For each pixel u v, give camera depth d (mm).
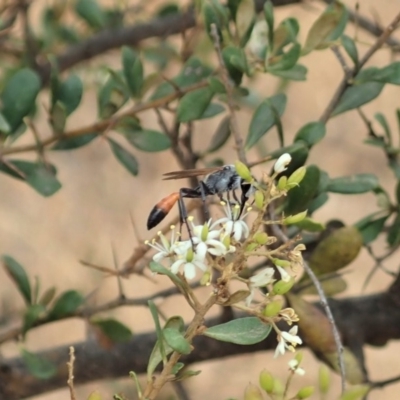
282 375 3744
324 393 1774
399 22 1863
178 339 1758
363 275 4297
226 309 1894
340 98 1875
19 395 1937
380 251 4062
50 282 4367
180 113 1873
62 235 4691
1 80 2305
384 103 4938
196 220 1959
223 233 1768
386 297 1909
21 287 1899
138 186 4957
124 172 4984
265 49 1883
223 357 1913
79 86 1898
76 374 1929
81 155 5008
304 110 5078
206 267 1765
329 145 5000
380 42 1865
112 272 1906
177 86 1893
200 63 1917
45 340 3992
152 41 2584
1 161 1882
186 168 1929
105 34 2354
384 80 1864
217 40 1845
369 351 4191
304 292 1869
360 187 1865
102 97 1908
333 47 1871
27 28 2268
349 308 1909
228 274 1761
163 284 4160
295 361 1766
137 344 1927
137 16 2816
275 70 1863
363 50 3717
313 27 1864
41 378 1902
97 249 4586
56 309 1899
